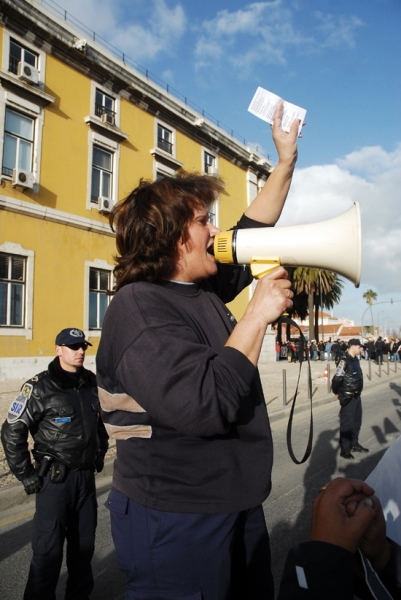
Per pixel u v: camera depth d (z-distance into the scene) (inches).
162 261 52.7
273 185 72.5
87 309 605.0
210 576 46.8
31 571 98.3
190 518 47.0
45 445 102.5
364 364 1068.5
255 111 76.0
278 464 226.4
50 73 584.4
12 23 536.7
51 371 109.0
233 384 42.1
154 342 43.9
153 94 725.3
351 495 34.4
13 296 535.2
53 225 576.7
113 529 52.1
